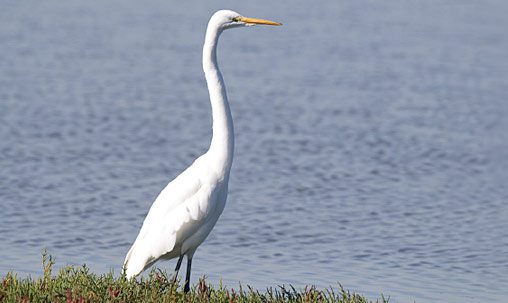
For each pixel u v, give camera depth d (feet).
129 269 31.17
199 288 30.14
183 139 68.95
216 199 31.32
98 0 139.95
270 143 67.87
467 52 107.55
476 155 65.51
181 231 30.81
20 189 53.36
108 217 48.80
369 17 130.93
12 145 64.08
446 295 37.68
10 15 123.85
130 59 99.81
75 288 28.63
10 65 93.40
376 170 61.16
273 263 41.68
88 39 109.81
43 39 108.27
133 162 61.67
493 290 38.65
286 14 130.82
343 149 66.64
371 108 80.38
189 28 119.14
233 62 98.73
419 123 75.51
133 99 81.61
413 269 41.42
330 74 94.63
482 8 140.26
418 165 62.90
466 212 51.70
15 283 29.60
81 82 87.40
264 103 80.89
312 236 46.32
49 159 60.90
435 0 147.74
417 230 47.98
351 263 42.09
